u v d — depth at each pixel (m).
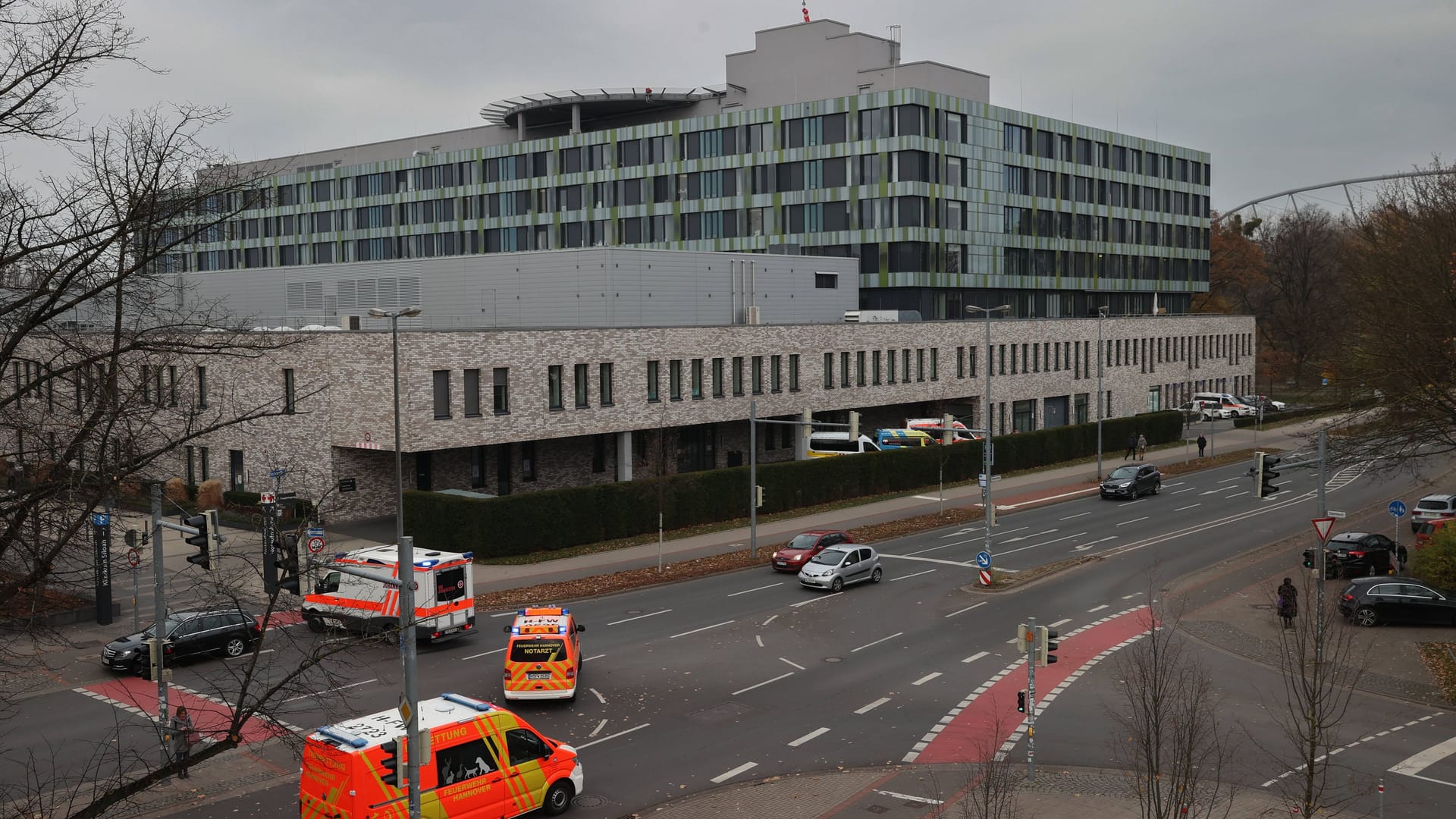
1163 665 22.41
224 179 16.81
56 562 17.80
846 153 85.62
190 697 28.09
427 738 16.77
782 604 39.25
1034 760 23.41
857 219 85.31
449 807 18.92
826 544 45.91
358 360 49.56
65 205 14.21
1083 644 33.66
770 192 88.62
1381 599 35.78
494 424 51.78
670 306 66.25
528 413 53.16
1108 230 106.00
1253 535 53.09
